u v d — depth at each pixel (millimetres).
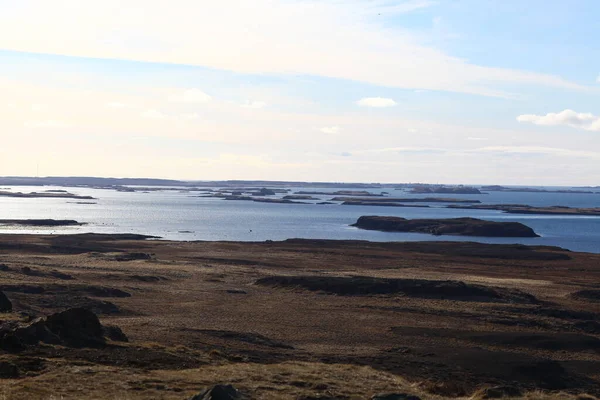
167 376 31125
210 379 31156
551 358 48562
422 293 77250
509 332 57156
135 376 30547
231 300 71188
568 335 55656
